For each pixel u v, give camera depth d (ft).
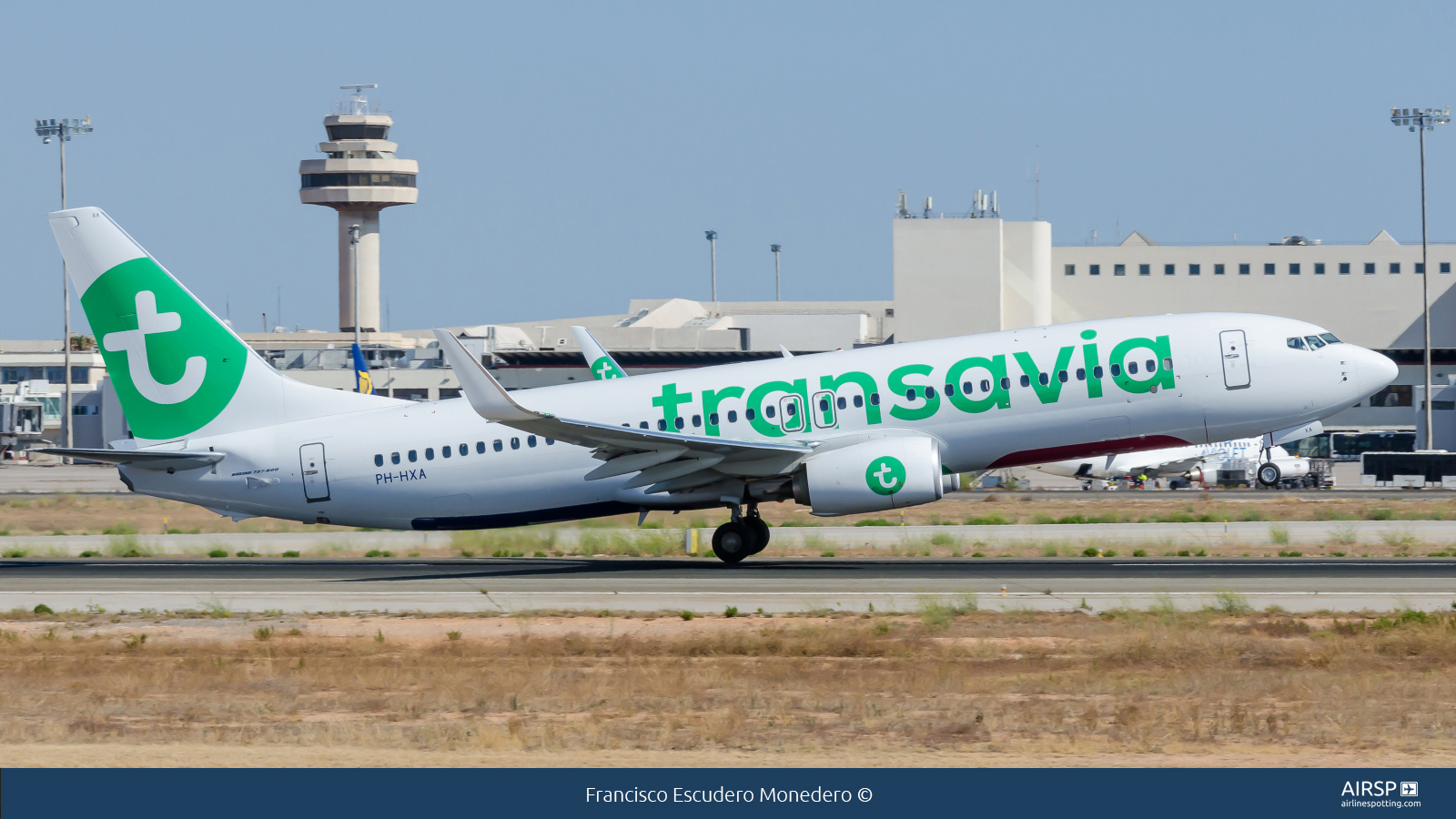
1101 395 475.72
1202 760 196.44
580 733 221.05
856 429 478.18
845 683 267.39
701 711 241.55
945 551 561.02
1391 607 364.38
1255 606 370.53
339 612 385.09
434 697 257.34
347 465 497.87
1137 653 298.76
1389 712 234.99
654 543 567.59
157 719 240.32
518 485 491.72
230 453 503.20
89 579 481.05
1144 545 567.18
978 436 478.18
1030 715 233.14
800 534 596.29
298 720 239.50
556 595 411.95
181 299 506.07
